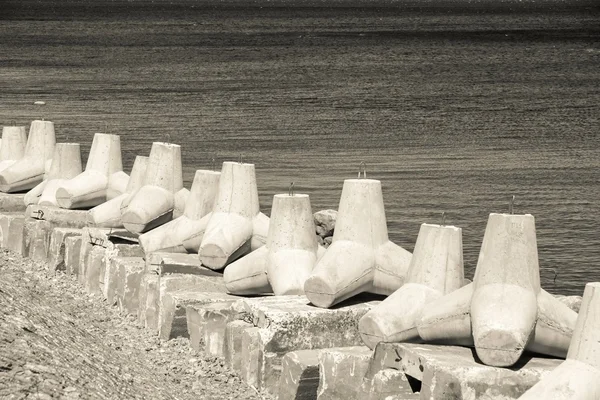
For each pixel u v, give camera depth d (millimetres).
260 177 66438
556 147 81375
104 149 40344
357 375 24312
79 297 34875
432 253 25406
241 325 27500
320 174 68000
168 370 27328
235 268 30203
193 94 122312
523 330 21969
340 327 26469
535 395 20562
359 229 27938
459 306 23328
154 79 142125
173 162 36406
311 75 150250
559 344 23047
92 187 39594
